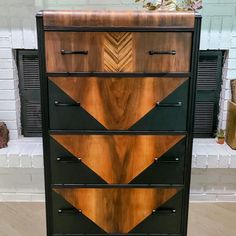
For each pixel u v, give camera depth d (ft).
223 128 8.05
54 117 5.26
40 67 5.05
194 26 4.91
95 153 5.43
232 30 7.43
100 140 5.38
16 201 8.00
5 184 7.94
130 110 5.25
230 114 7.60
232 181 7.95
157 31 4.92
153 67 5.07
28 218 7.28
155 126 5.32
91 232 5.84
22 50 7.74
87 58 5.01
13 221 7.16
